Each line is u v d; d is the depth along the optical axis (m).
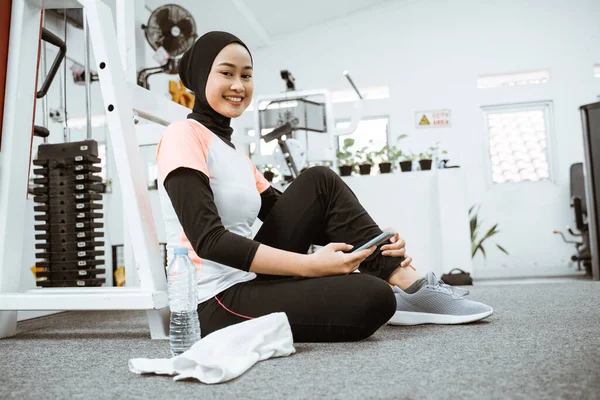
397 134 6.21
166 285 1.49
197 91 1.31
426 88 6.18
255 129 3.84
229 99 1.29
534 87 5.91
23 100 1.62
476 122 6.03
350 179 3.87
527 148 5.95
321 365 0.95
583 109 3.67
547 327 1.29
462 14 6.13
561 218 5.76
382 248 1.36
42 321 2.11
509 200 5.89
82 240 1.89
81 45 4.18
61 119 3.70
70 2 1.62
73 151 1.90
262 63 6.64
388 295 1.13
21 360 1.17
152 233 1.48
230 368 0.88
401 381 0.81
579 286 2.86
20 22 1.59
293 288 1.15
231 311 1.16
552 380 0.78
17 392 0.85
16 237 1.60
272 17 6.12
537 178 5.91
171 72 3.70
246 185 1.25
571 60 5.86
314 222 1.29
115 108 1.44
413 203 3.77
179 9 3.59
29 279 2.40
